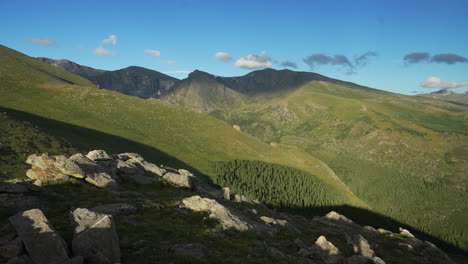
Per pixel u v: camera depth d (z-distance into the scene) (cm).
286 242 3108
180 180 5103
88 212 1995
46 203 2638
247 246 2528
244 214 4025
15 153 8031
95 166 4134
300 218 6312
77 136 15800
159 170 5375
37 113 18512
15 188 2595
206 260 1978
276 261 2289
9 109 16938
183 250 2072
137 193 3809
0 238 1602
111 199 3191
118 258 1695
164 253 1945
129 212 2783
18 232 1592
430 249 5219
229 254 2225
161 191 4412
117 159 5234
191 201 3534
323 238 3241
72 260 1451
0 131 9462
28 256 1467
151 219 2747
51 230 1633
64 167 3594
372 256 3625
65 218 2275
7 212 2222
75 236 1675
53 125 16488
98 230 1694
